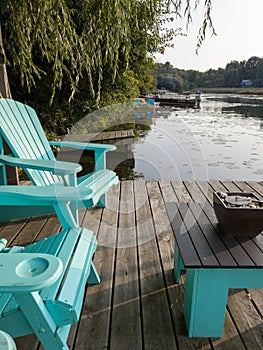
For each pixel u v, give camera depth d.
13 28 2.55
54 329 0.86
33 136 2.23
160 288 1.42
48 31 2.67
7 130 1.97
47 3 2.21
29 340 1.12
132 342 1.11
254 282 1.09
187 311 1.16
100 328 1.17
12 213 2.00
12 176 2.45
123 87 5.91
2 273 0.68
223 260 1.05
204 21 2.17
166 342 1.11
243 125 9.44
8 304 0.86
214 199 1.30
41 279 0.66
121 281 1.47
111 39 2.31
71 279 1.01
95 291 1.39
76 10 2.81
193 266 1.02
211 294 1.08
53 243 1.25
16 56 2.76
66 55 2.70
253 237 1.22
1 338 0.42
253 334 1.15
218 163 4.80
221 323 1.12
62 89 5.02
